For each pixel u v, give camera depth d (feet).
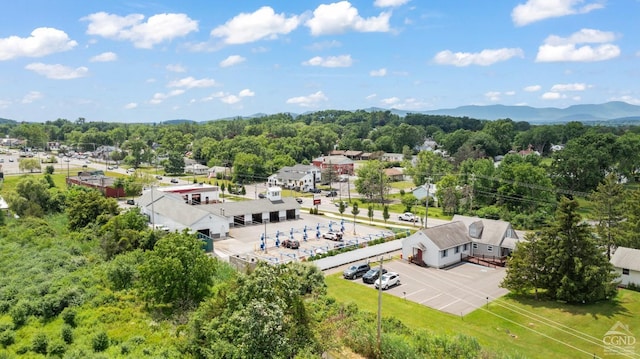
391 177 464.24
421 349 99.50
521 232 225.56
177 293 123.75
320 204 329.31
